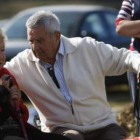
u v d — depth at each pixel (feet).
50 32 39.83
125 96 93.66
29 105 82.38
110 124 41.73
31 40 40.01
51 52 40.40
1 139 36.86
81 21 88.17
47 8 92.84
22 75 41.42
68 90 40.98
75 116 41.11
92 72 41.16
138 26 42.70
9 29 90.63
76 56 41.22
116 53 41.45
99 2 187.83
